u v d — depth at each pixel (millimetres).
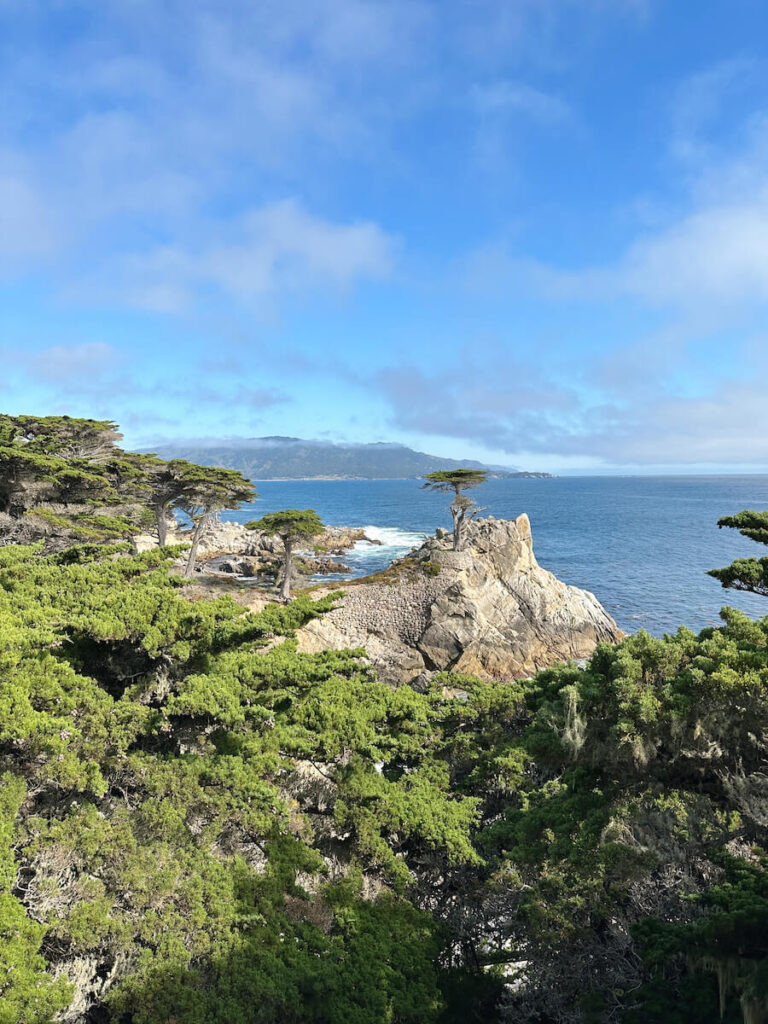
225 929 9250
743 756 10562
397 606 40094
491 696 15297
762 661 10242
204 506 48219
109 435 48438
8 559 19312
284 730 13375
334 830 12539
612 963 9172
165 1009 7922
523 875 10508
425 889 11391
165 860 10039
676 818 10172
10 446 39594
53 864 9508
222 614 15922
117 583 17281
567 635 40250
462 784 13344
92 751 11477
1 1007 7188
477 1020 9367
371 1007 8492
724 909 8016
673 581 64562
